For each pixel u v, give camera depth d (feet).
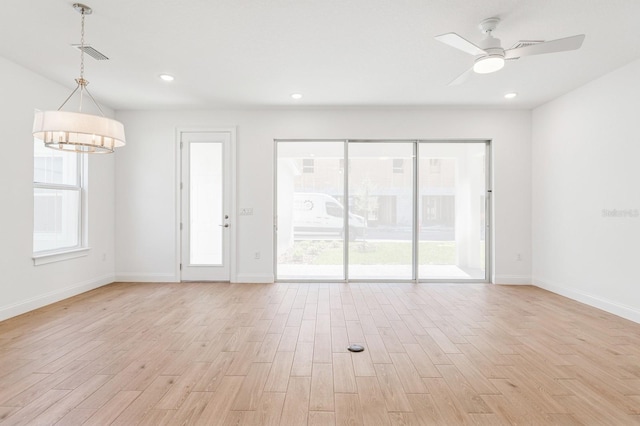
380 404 7.11
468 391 7.62
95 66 12.85
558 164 16.11
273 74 13.60
